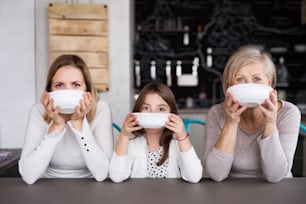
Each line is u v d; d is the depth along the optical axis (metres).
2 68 2.10
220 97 4.42
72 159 1.19
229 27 4.41
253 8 4.41
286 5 4.40
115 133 2.11
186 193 0.85
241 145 1.17
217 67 4.42
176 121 0.95
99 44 2.07
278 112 1.16
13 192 0.86
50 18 2.04
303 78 4.41
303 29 4.38
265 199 0.80
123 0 2.12
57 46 2.05
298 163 2.55
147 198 0.81
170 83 4.36
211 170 0.99
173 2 4.36
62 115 1.04
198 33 4.36
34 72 2.10
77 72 1.08
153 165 1.20
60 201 0.79
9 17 2.08
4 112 2.10
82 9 2.05
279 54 4.41
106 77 2.08
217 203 0.77
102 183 0.96
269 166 0.95
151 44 4.37
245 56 1.03
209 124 1.21
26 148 1.13
